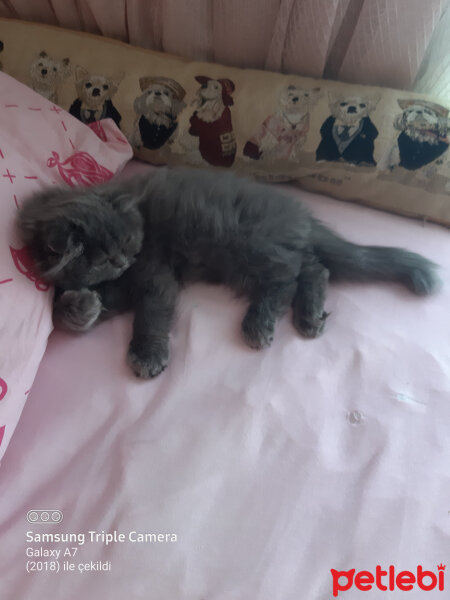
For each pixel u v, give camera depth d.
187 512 0.75
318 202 1.30
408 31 1.13
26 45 1.38
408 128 1.14
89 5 1.37
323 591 0.67
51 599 0.68
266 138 1.25
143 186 1.14
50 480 0.80
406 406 0.87
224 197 1.09
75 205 0.96
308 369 0.93
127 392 0.91
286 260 1.05
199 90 1.29
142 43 1.45
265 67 1.37
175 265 1.15
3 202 0.96
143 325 1.00
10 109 1.14
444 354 0.94
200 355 0.96
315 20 1.17
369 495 0.76
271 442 0.83
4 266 0.88
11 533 0.74
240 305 1.08
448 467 0.79
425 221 1.24
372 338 0.97
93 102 1.34
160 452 0.82
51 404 0.89
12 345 0.82
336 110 1.20
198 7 1.28
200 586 0.68
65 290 1.00
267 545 0.71
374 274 1.07
